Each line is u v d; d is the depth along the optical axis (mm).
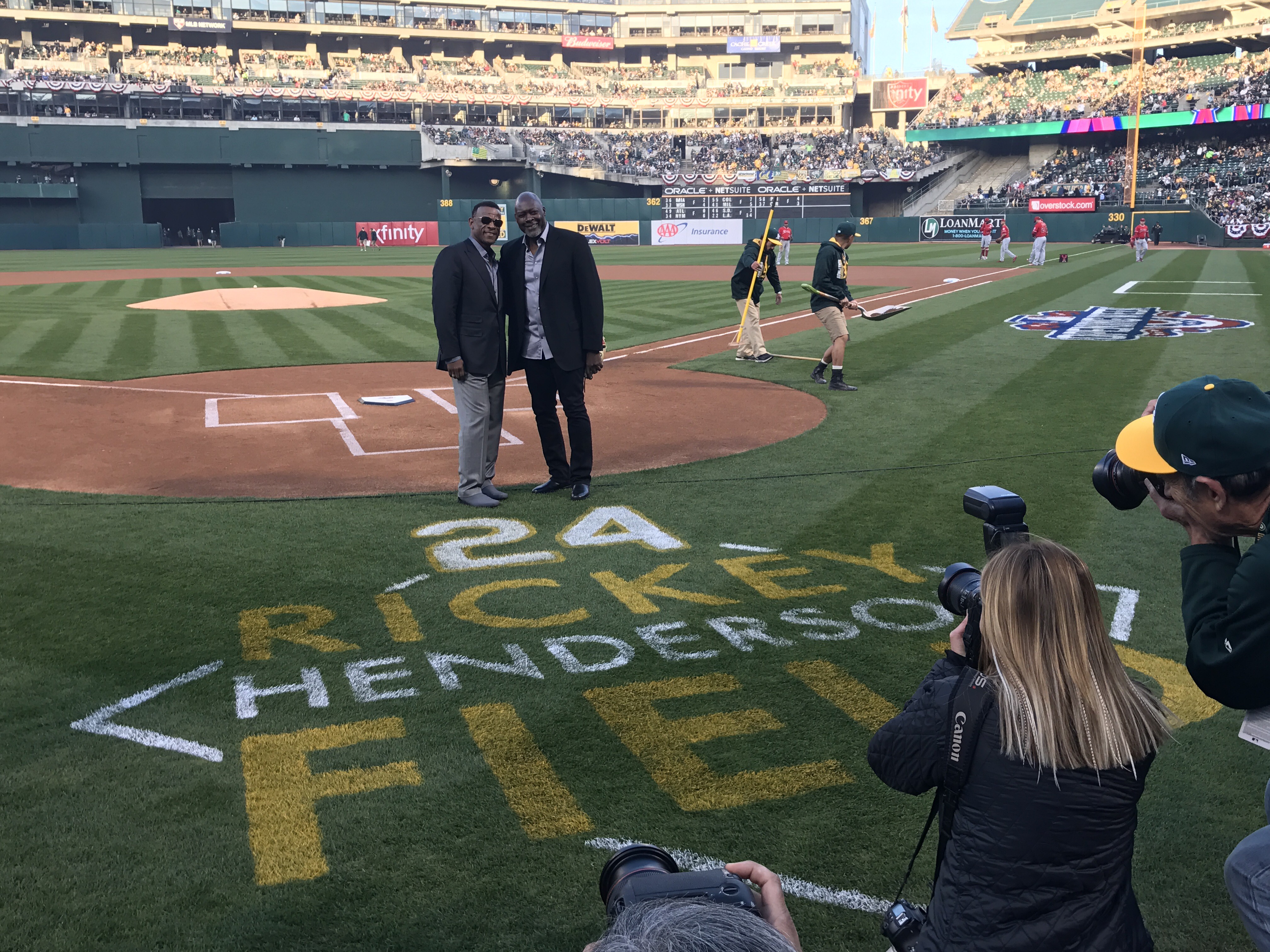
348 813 3330
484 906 2873
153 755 3691
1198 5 60344
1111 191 53750
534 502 6992
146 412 10211
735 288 13133
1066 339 14609
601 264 39375
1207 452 2135
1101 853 1884
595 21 71938
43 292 26172
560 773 3566
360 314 20047
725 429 9242
